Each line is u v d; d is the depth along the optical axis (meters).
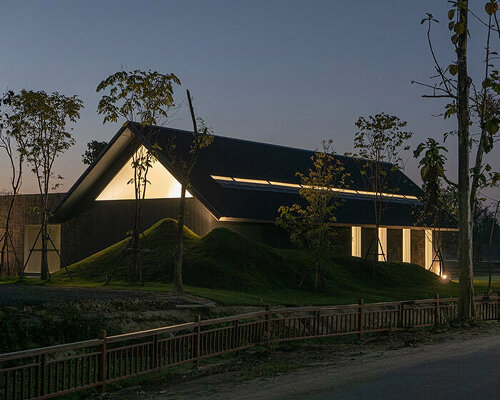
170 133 43.09
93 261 34.97
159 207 42.25
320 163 35.44
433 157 22.92
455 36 21.88
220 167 44.19
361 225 46.84
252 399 9.70
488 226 78.50
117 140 41.66
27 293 20.88
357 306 18.78
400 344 16.55
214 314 22.36
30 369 10.50
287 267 34.47
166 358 14.73
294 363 13.86
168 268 32.34
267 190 44.81
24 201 50.00
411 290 36.62
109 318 18.92
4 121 33.03
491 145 23.25
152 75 30.12
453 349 14.51
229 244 34.56
